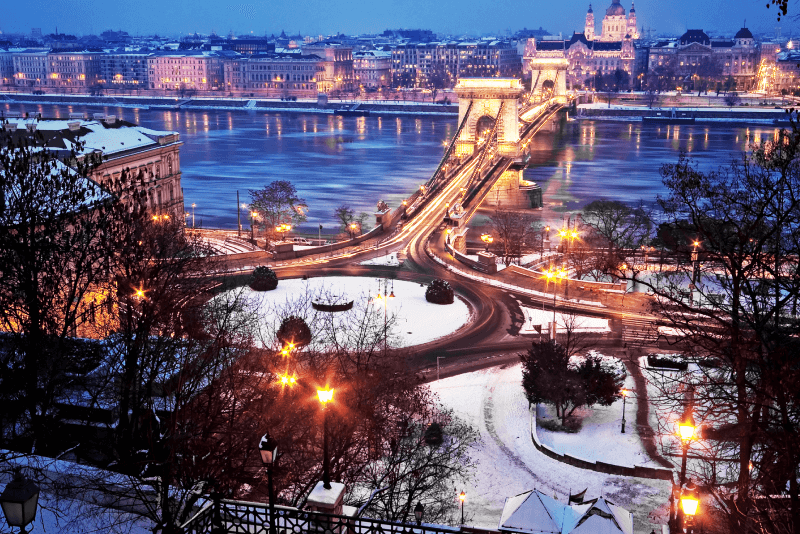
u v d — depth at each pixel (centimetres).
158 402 5112
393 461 5394
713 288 8400
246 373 5825
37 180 5241
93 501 3628
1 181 5050
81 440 4859
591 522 4688
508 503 4900
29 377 4659
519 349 9806
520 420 7731
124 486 3659
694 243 7425
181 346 5209
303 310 10800
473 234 18600
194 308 5972
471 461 6819
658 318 10556
